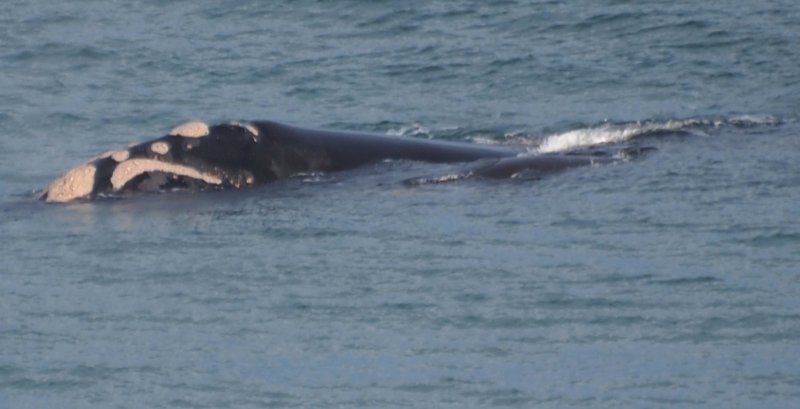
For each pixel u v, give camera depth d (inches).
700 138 4151.1
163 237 3548.2
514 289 3181.6
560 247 3385.8
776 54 4923.7
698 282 3174.2
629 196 3671.3
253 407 2765.7
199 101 4763.8
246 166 3929.6
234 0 5679.1
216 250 3452.3
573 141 4215.1
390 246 3432.6
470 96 4724.4
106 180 3890.3
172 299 3206.2
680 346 2915.8
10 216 3752.5
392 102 4697.3
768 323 2987.2
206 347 2992.1
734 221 3481.8
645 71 4852.4
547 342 2957.7
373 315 3095.5
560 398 2751.0
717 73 4815.5
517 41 5142.7
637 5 5369.1
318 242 3476.9
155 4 5698.8
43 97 4815.5
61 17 5565.9
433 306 3125.0
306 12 5511.8
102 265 3395.7
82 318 3134.8
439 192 3774.6
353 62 5039.4
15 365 2942.9
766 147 4033.0
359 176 3944.4
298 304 3157.0
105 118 4633.4
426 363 2896.2
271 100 4751.5
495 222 3543.3
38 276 3348.9
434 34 5241.1
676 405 2706.7
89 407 2780.5
